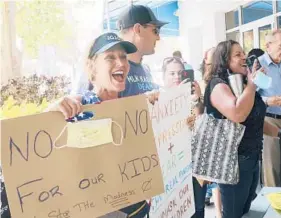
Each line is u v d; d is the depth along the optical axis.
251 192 1.88
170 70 2.07
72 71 0.91
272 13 3.99
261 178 3.10
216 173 1.76
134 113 0.80
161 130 1.05
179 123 1.20
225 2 4.26
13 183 0.59
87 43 0.96
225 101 1.74
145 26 1.31
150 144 0.83
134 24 1.28
